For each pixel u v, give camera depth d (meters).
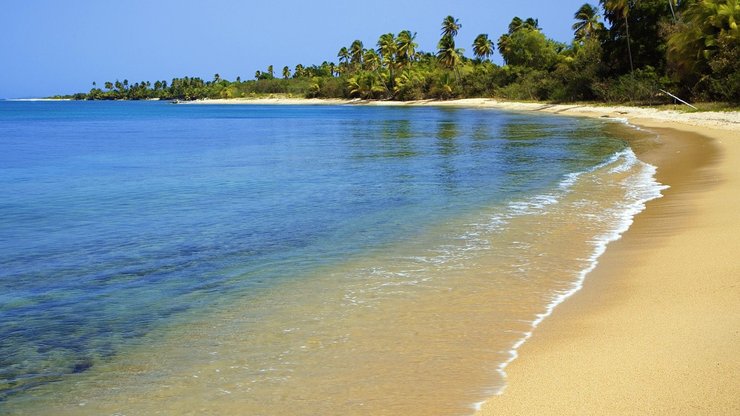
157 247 11.92
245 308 8.22
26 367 6.52
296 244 11.85
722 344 6.11
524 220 13.38
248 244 11.98
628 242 11.00
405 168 24.27
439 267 9.90
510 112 82.81
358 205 16.02
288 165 26.53
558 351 6.36
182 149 37.06
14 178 23.59
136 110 144.12
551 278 9.09
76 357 6.77
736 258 9.15
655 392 5.25
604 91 74.56
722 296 7.58
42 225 14.27
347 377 6.02
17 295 9.03
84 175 24.41
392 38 146.38
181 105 196.75
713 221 11.86
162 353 6.81
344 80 164.00
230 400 5.63
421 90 134.38
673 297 7.76
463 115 78.62
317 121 74.25
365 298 8.45
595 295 8.20
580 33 111.19
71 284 9.56
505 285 8.82
